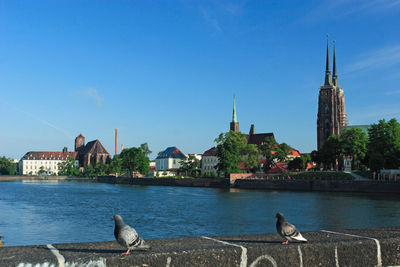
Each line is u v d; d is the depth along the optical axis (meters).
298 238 7.97
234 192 110.62
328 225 44.28
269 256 7.43
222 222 46.94
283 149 166.62
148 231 40.94
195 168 192.00
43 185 163.88
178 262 6.95
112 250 7.36
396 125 102.50
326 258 7.75
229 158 144.25
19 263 6.30
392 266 8.13
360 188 103.50
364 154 133.25
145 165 193.12
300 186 118.50
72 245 7.89
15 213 57.12
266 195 96.00
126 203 74.00
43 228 43.09
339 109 198.12
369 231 9.45
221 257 7.18
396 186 95.00
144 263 6.75
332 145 142.00
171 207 65.81
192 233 39.72
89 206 68.31
